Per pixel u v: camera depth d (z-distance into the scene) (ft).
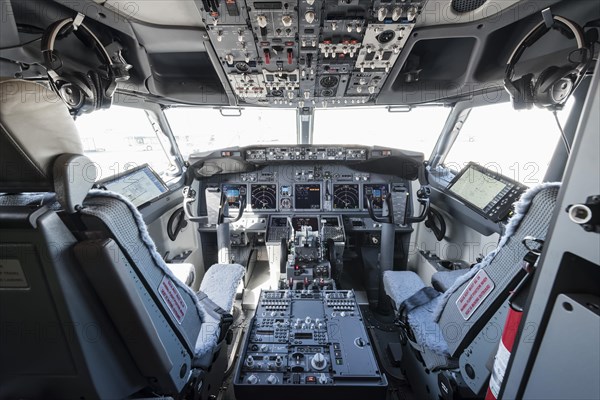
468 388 4.19
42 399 3.23
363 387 4.68
